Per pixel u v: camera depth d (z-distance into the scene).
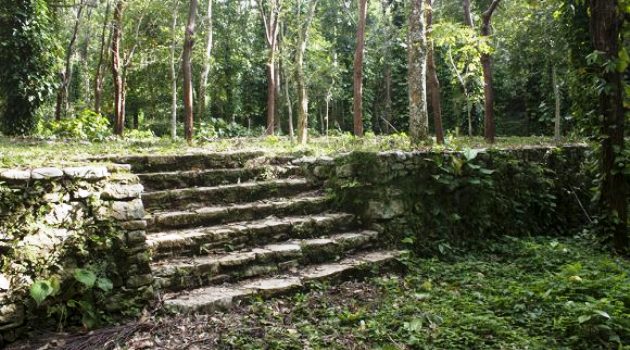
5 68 11.23
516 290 4.09
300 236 5.14
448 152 6.05
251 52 25.75
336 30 24.80
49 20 12.37
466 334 3.42
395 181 5.61
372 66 23.88
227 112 25.61
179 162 5.97
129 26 17.03
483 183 6.14
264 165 6.36
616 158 5.55
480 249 5.86
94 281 3.51
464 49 9.84
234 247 4.69
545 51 11.73
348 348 3.36
